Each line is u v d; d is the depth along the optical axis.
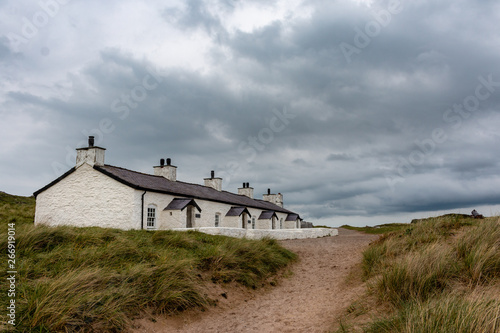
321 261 12.84
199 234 14.11
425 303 5.05
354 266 10.66
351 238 22.27
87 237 9.48
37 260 7.47
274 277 10.73
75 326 5.28
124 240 9.49
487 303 4.43
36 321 4.99
